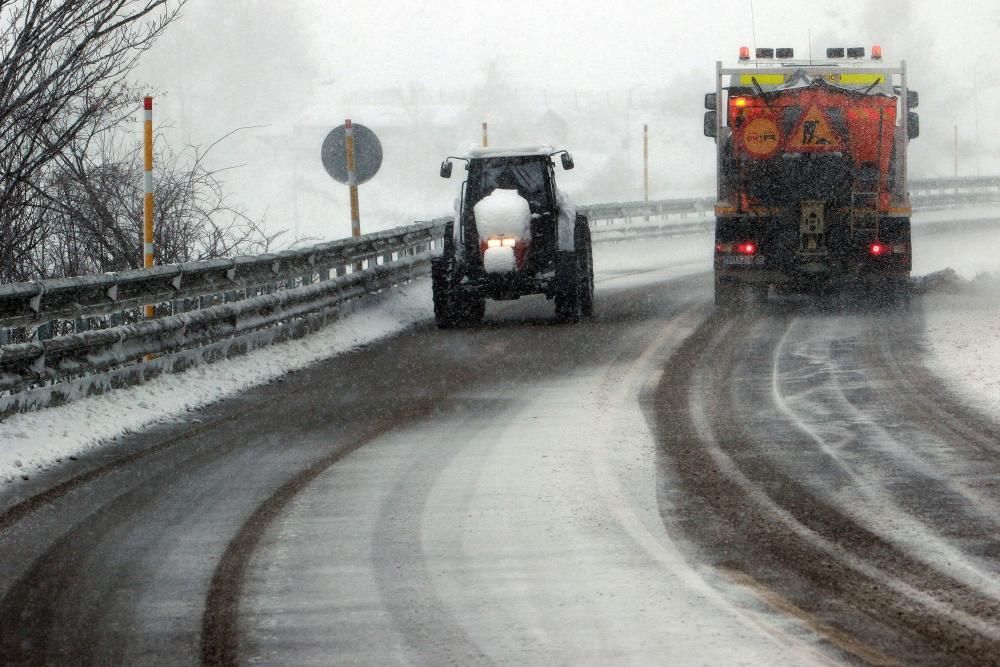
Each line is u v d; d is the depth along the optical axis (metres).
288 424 18.80
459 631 9.73
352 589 10.84
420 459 16.12
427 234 39.25
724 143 33.81
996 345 24.64
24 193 22.52
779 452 16.09
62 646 9.55
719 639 9.37
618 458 15.87
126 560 11.82
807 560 11.38
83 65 20.67
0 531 12.95
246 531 12.80
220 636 9.73
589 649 9.26
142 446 17.34
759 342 26.80
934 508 13.16
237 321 24.03
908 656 8.95
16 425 16.94
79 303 19.16
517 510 13.40
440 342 28.22
